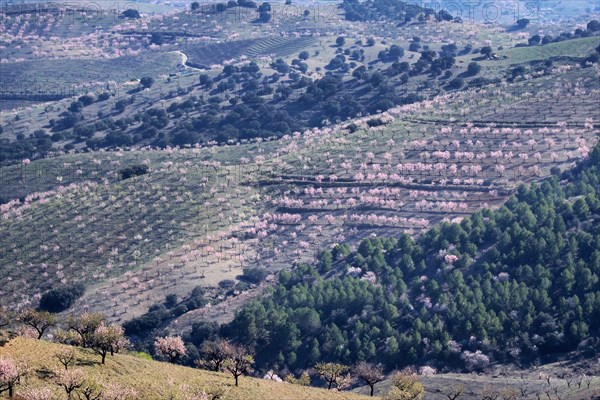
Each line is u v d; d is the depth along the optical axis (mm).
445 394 182750
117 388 135875
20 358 145750
